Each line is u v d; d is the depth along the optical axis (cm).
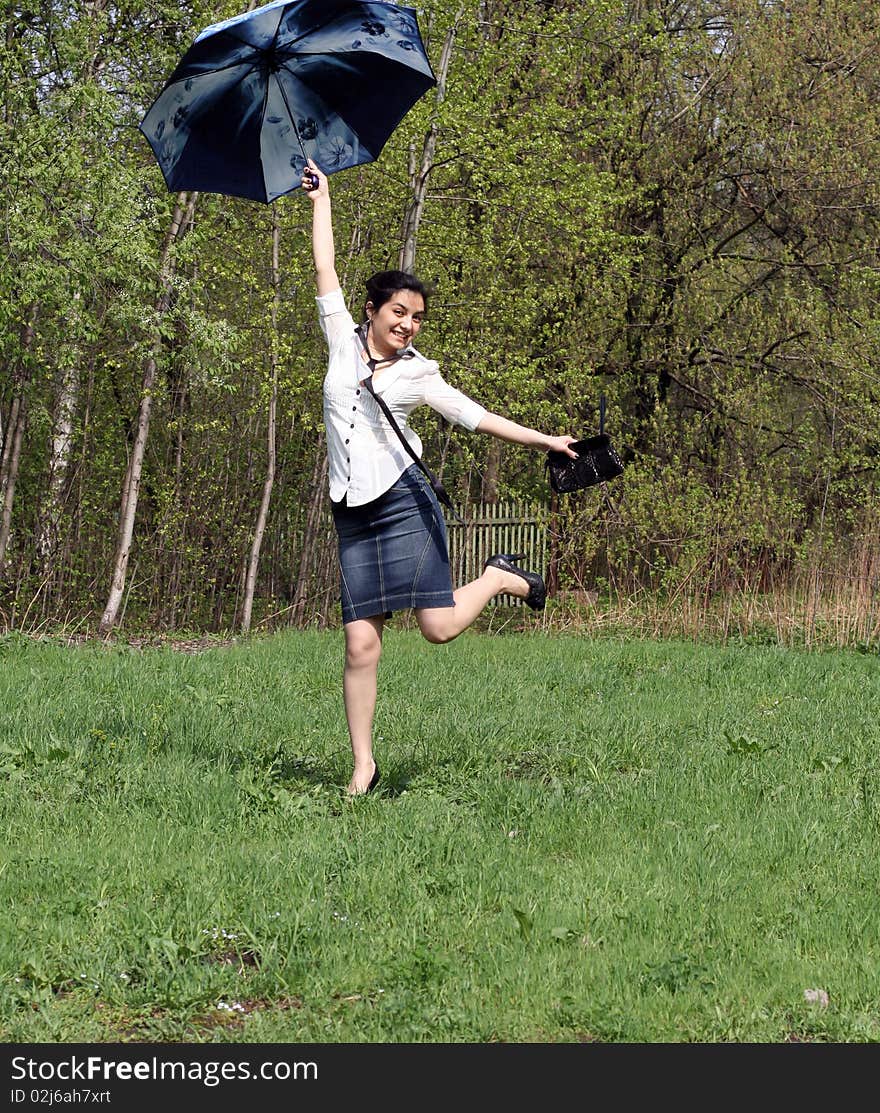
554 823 786
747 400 3173
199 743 1015
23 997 512
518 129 2727
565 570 2703
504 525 2767
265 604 3138
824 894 657
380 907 615
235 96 875
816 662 1758
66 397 2762
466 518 2819
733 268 3450
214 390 2677
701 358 3403
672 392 3534
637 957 558
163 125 878
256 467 3125
